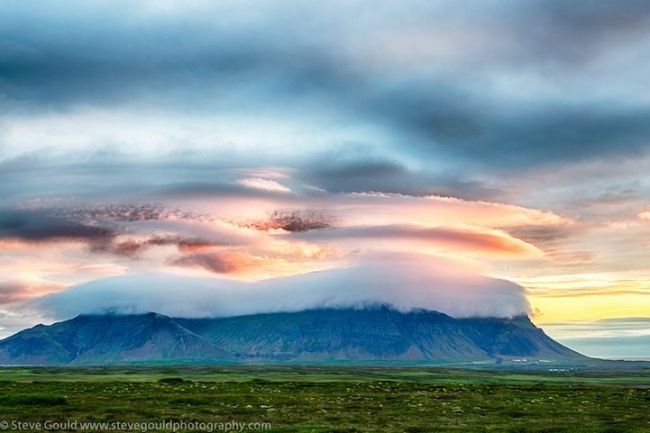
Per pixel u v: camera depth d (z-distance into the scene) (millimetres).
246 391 164250
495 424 106188
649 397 166875
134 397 138500
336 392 167750
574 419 114750
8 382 179625
